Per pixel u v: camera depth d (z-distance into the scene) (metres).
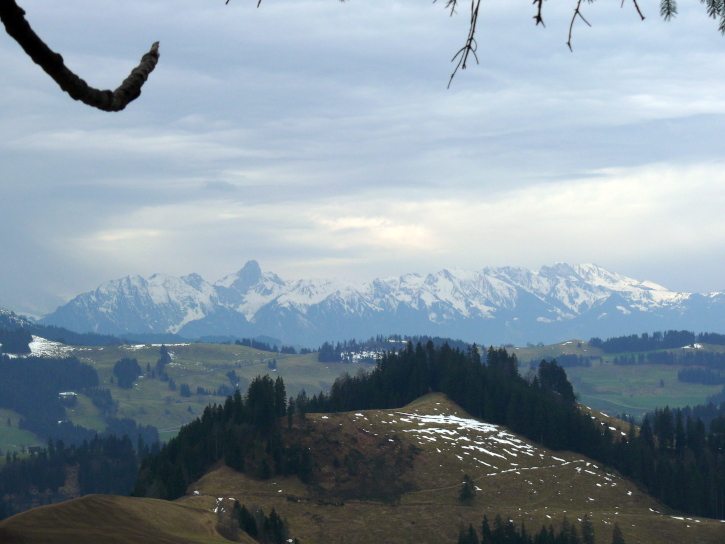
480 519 142.25
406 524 138.25
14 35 5.16
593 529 139.00
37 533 67.69
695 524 147.75
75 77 5.55
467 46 7.04
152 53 6.52
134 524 80.31
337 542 128.88
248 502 145.25
